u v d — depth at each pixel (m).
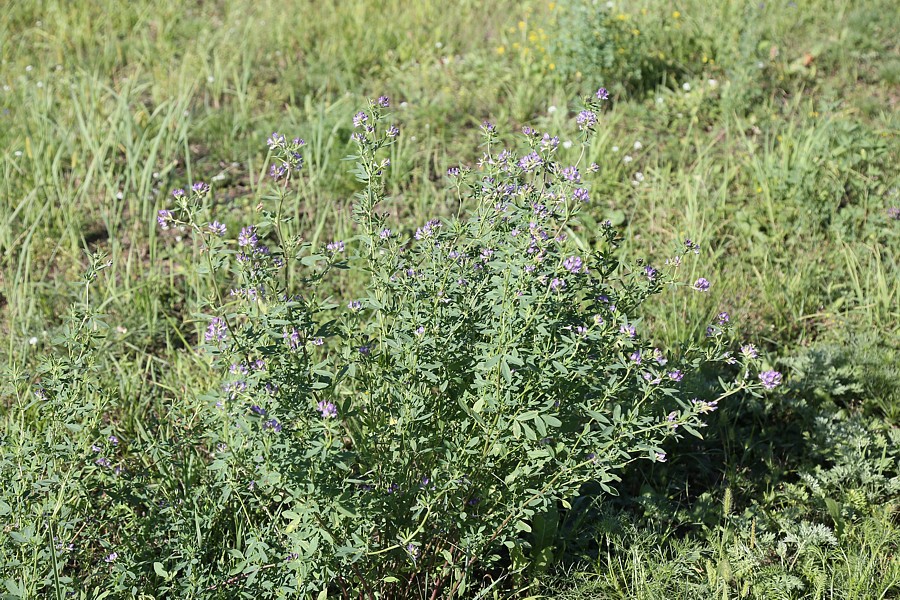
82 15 8.23
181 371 4.04
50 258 5.01
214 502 2.80
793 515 3.30
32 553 2.62
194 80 6.91
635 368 2.75
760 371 4.00
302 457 2.36
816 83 6.87
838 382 3.94
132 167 5.41
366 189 2.85
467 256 2.94
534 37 7.05
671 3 7.84
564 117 6.10
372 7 8.39
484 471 2.80
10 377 3.02
